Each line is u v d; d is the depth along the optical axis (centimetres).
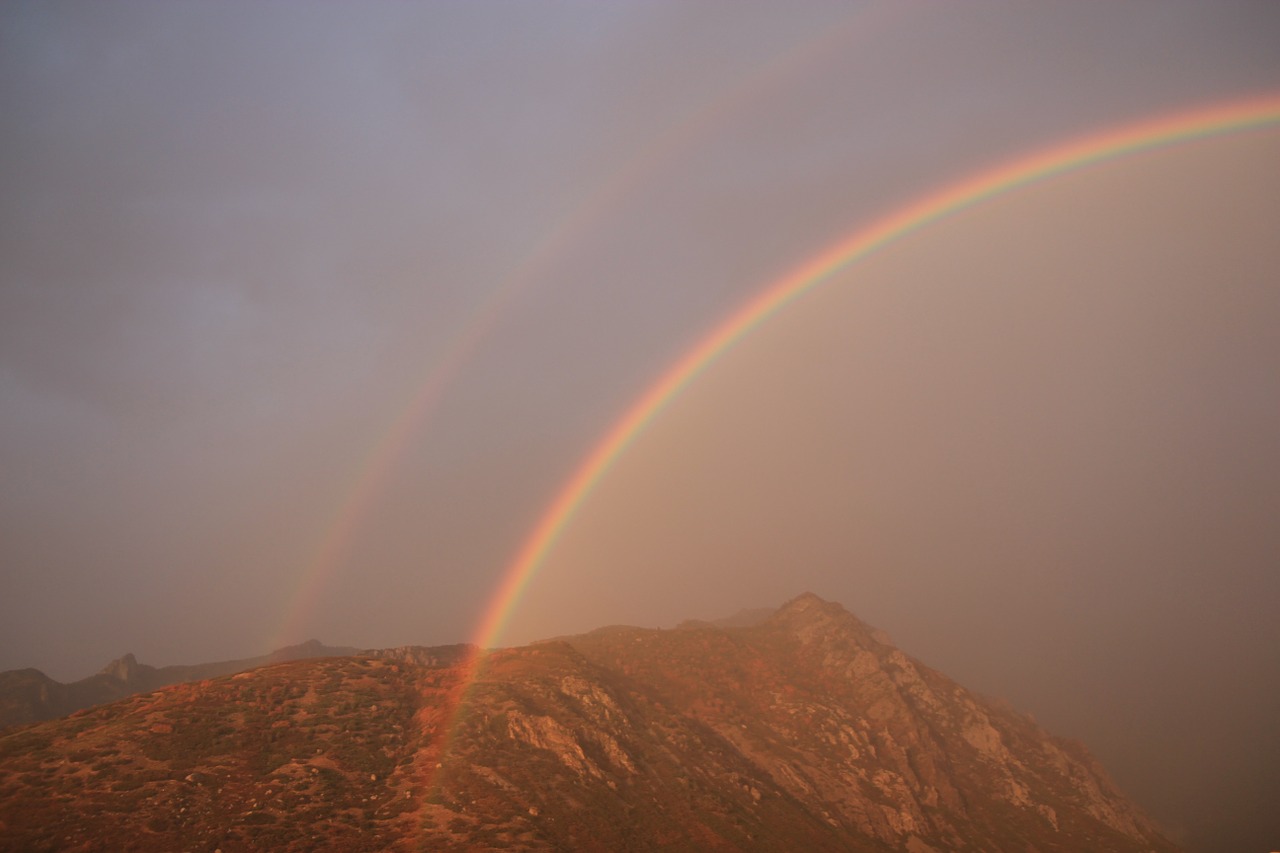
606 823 8075
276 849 6369
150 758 7550
